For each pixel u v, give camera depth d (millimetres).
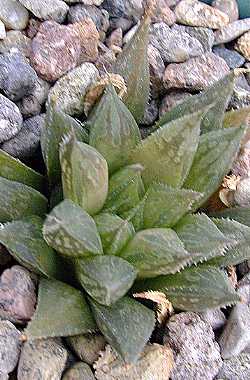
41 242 220
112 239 214
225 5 341
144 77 268
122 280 200
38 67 279
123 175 229
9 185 227
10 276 221
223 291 219
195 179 243
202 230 223
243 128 237
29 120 272
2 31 280
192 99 258
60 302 210
